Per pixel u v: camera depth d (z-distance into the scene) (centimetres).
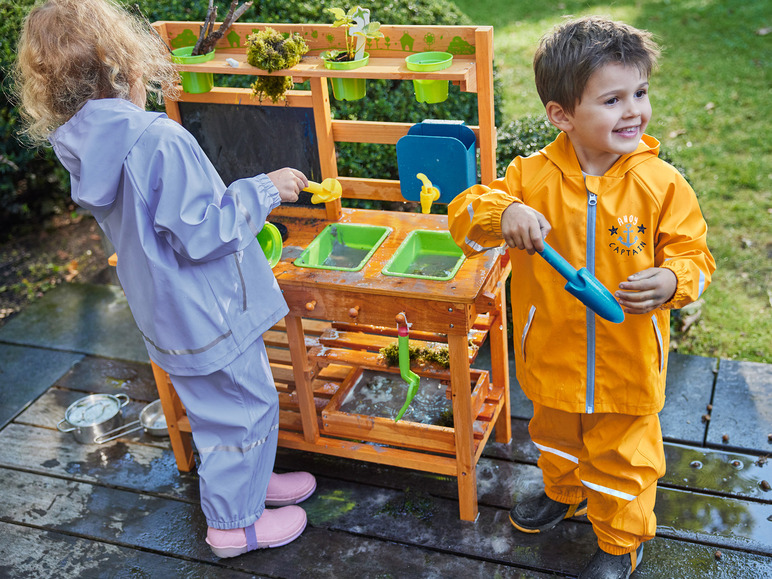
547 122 297
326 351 214
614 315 149
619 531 180
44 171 407
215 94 214
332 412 218
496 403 219
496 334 217
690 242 156
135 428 259
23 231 406
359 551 205
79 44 153
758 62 493
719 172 383
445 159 194
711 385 253
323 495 225
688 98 459
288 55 193
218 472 193
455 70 181
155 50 173
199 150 162
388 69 186
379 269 191
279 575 200
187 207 156
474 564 199
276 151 218
